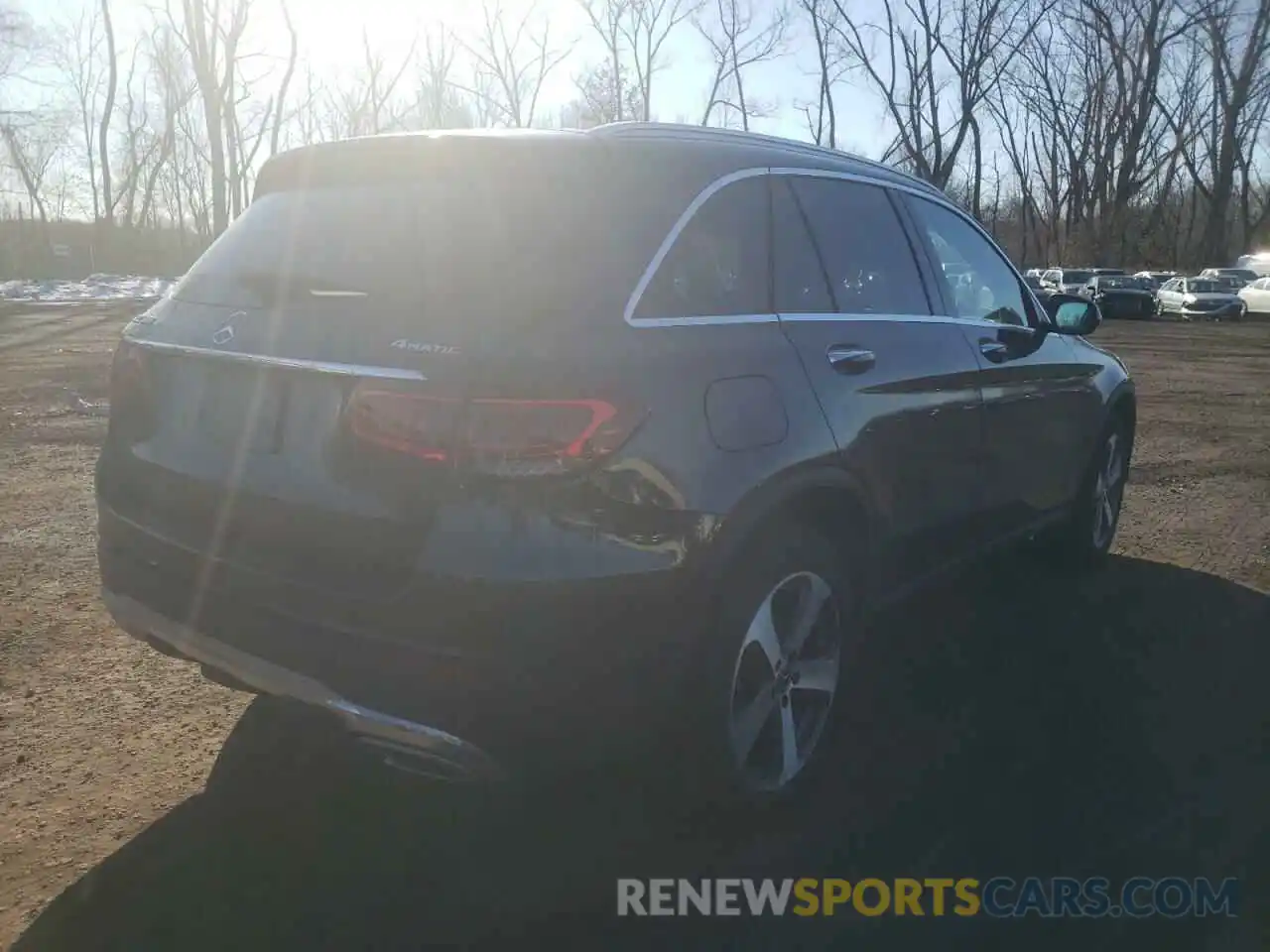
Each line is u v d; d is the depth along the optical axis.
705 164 3.21
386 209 3.00
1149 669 4.30
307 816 3.15
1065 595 5.15
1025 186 55.41
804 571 3.11
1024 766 3.55
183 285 3.38
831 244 3.58
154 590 3.03
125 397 3.26
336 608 2.63
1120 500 5.79
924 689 4.09
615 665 2.58
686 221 3.03
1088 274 42.22
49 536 5.72
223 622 2.85
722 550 2.76
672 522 2.65
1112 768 3.55
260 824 3.10
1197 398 13.30
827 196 3.66
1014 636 4.63
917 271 4.00
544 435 2.50
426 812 3.20
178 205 57.38
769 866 3.01
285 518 2.73
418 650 2.52
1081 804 3.33
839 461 3.20
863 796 3.35
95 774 3.31
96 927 2.63
